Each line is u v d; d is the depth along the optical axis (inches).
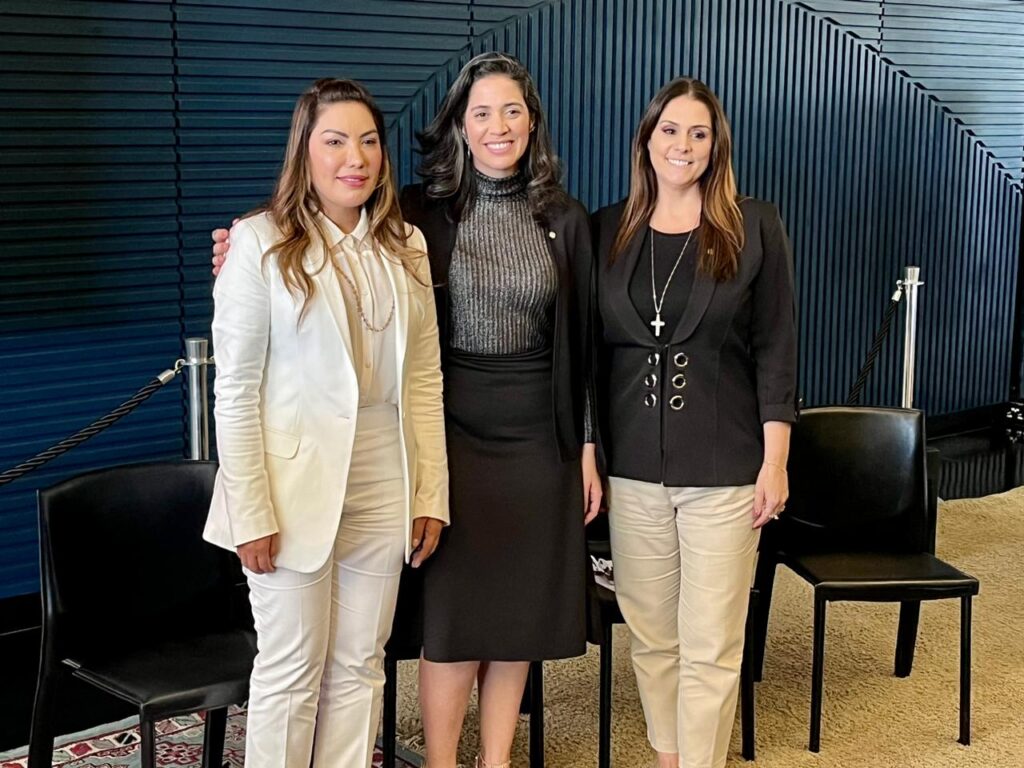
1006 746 137.2
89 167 168.1
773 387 115.3
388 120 192.5
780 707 146.3
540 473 113.3
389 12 189.8
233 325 98.7
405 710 145.3
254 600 104.3
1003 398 297.6
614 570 123.0
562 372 112.3
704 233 112.7
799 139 244.4
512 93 107.7
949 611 177.2
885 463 145.9
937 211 272.2
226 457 99.3
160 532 114.8
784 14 237.0
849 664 159.0
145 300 177.2
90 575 110.1
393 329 103.2
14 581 172.6
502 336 111.0
